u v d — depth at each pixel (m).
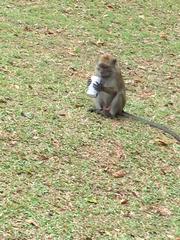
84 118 10.76
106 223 7.92
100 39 15.70
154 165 9.72
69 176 8.82
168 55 15.71
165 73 14.45
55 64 13.23
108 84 10.94
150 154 10.04
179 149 10.44
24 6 16.77
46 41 14.64
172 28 17.72
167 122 11.62
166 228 8.10
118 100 11.04
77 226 7.70
